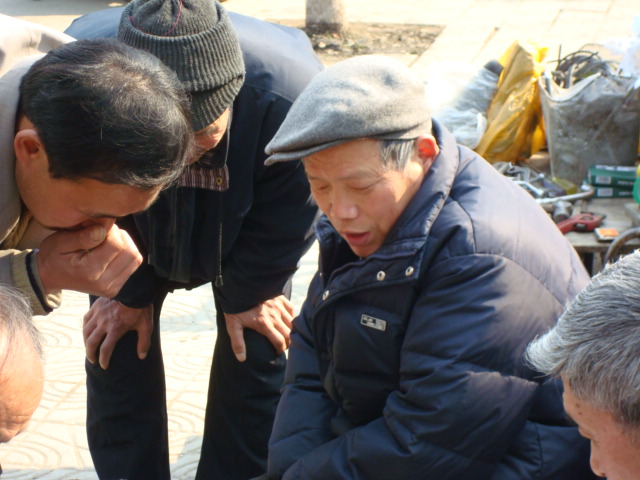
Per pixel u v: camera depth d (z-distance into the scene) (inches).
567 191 157.2
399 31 335.3
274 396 104.7
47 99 55.1
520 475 64.3
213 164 84.1
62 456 119.6
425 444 63.2
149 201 59.7
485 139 174.6
